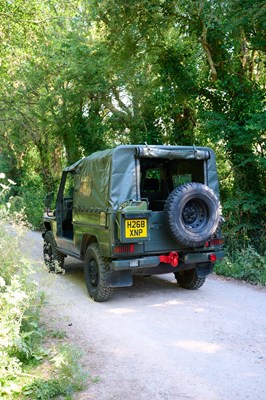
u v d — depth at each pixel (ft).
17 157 104.53
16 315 15.31
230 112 37.50
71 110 66.59
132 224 22.31
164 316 21.62
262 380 14.24
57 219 31.58
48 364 15.33
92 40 59.21
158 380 14.24
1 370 13.51
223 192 40.09
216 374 14.71
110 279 23.82
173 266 24.20
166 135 52.42
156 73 49.19
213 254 25.02
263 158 33.30
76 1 54.70
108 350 17.03
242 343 17.65
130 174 23.49
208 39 38.63
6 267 17.39
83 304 24.02
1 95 79.71
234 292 26.66
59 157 88.33
